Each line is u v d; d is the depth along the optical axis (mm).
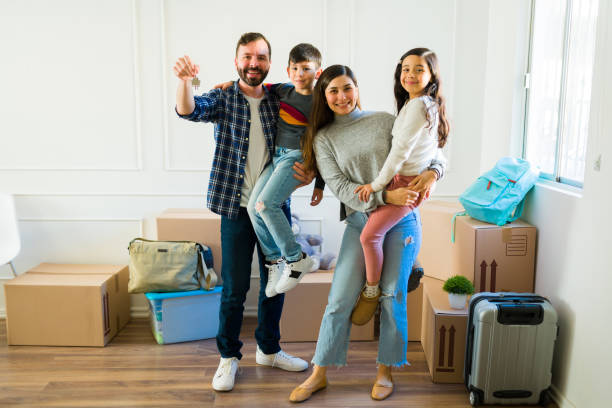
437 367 2799
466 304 2902
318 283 3223
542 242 2850
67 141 3582
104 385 2781
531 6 3170
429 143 2316
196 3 3500
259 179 2584
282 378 2863
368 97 3619
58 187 3625
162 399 2646
